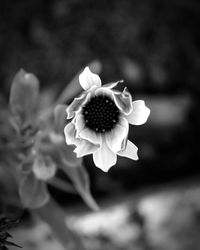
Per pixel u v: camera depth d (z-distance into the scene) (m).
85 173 0.54
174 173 0.72
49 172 0.53
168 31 0.78
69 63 0.74
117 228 0.69
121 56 0.75
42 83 0.72
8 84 0.72
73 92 0.59
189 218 0.69
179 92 0.76
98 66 0.62
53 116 0.54
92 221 0.69
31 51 0.74
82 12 0.76
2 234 0.44
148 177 0.72
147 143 0.72
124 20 0.77
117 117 0.43
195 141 0.74
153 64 0.76
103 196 0.71
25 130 0.54
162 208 0.70
